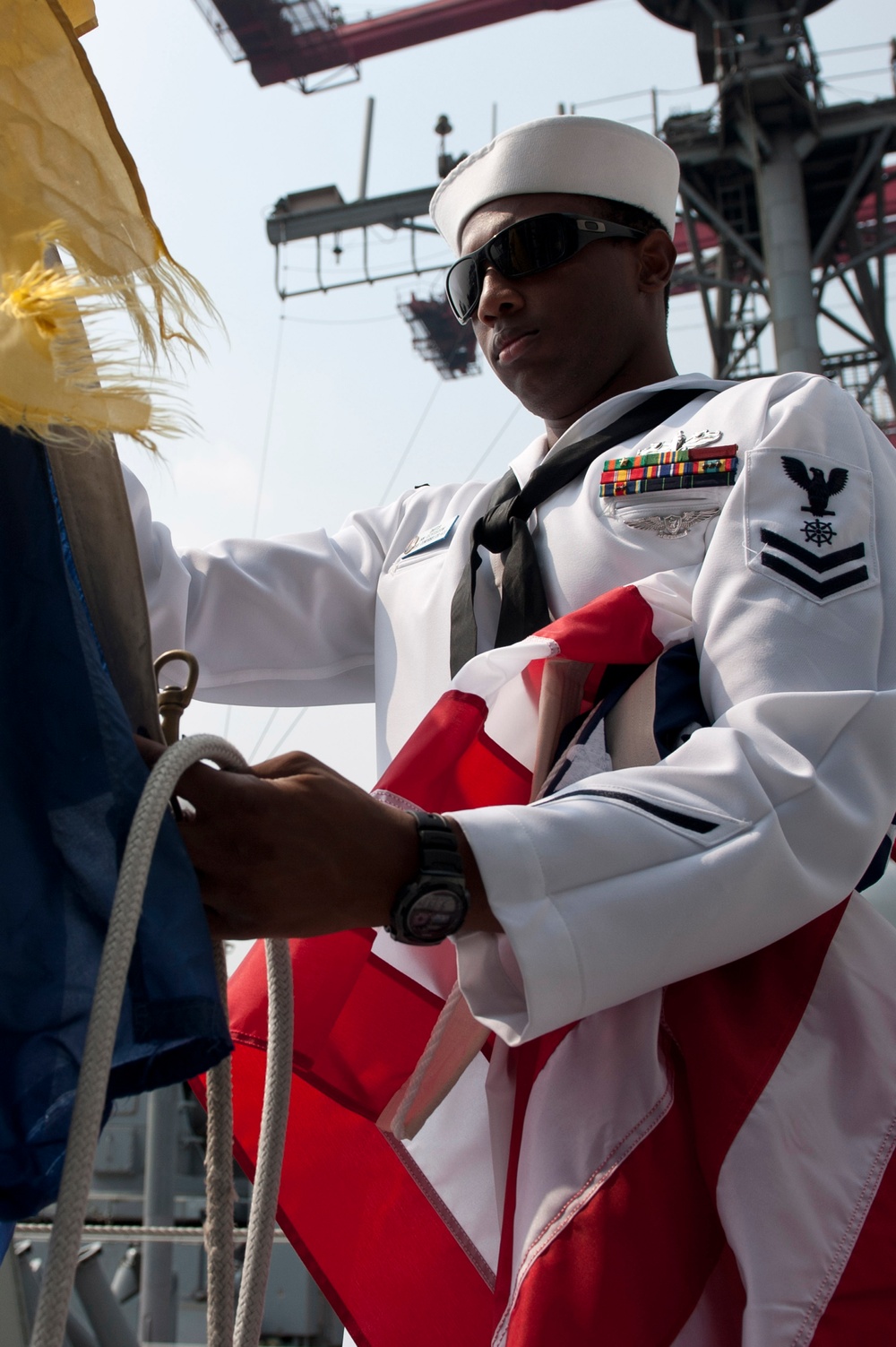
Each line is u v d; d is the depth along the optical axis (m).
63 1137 0.74
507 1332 0.99
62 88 0.79
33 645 0.81
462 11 15.72
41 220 0.77
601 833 0.97
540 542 1.54
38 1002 0.75
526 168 1.65
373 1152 1.23
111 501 0.92
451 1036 1.14
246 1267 0.95
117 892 0.71
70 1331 2.94
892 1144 1.04
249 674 1.80
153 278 0.80
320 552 1.82
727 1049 1.06
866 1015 1.10
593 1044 1.09
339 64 15.95
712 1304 1.01
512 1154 1.10
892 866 2.01
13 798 0.78
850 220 12.79
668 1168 1.03
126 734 0.82
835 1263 0.98
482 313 1.64
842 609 1.20
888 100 12.11
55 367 0.72
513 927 0.91
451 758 1.17
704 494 1.42
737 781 1.03
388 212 14.70
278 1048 0.98
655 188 1.70
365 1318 1.16
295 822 0.83
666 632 1.29
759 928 1.01
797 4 12.04
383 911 0.88
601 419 1.59
